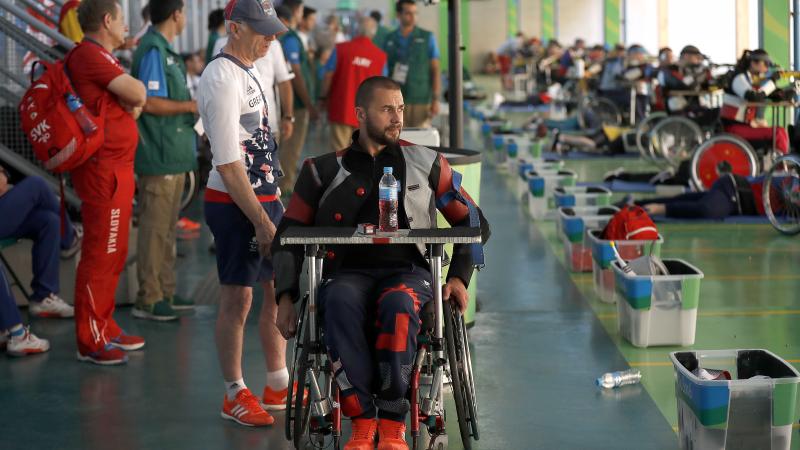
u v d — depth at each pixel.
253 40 4.46
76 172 5.60
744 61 11.20
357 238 3.66
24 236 6.56
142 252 6.64
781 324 6.48
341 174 3.99
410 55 11.41
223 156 4.35
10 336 5.89
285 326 3.89
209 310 6.95
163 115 6.43
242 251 4.53
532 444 4.47
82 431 4.68
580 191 9.58
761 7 13.84
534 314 6.80
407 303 3.70
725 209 10.07
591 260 8.02
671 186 11.54
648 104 16.88
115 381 5.42
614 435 4.58
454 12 6.88
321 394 3.88
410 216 3.95
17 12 6.85
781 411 4.02
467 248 4.01
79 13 5.49
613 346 6.02
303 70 11.64
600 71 19.33
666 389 5.21
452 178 4.03
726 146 10.88
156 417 4.86
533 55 28.50
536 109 23.73
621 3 29.05
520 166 11.66
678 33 22.92
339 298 3.72
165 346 6.07
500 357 5.82
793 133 10.48
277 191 4.72
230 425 4.73
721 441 4.05
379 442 3.78
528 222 10.34
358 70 10.75
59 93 5.37
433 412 3.76
